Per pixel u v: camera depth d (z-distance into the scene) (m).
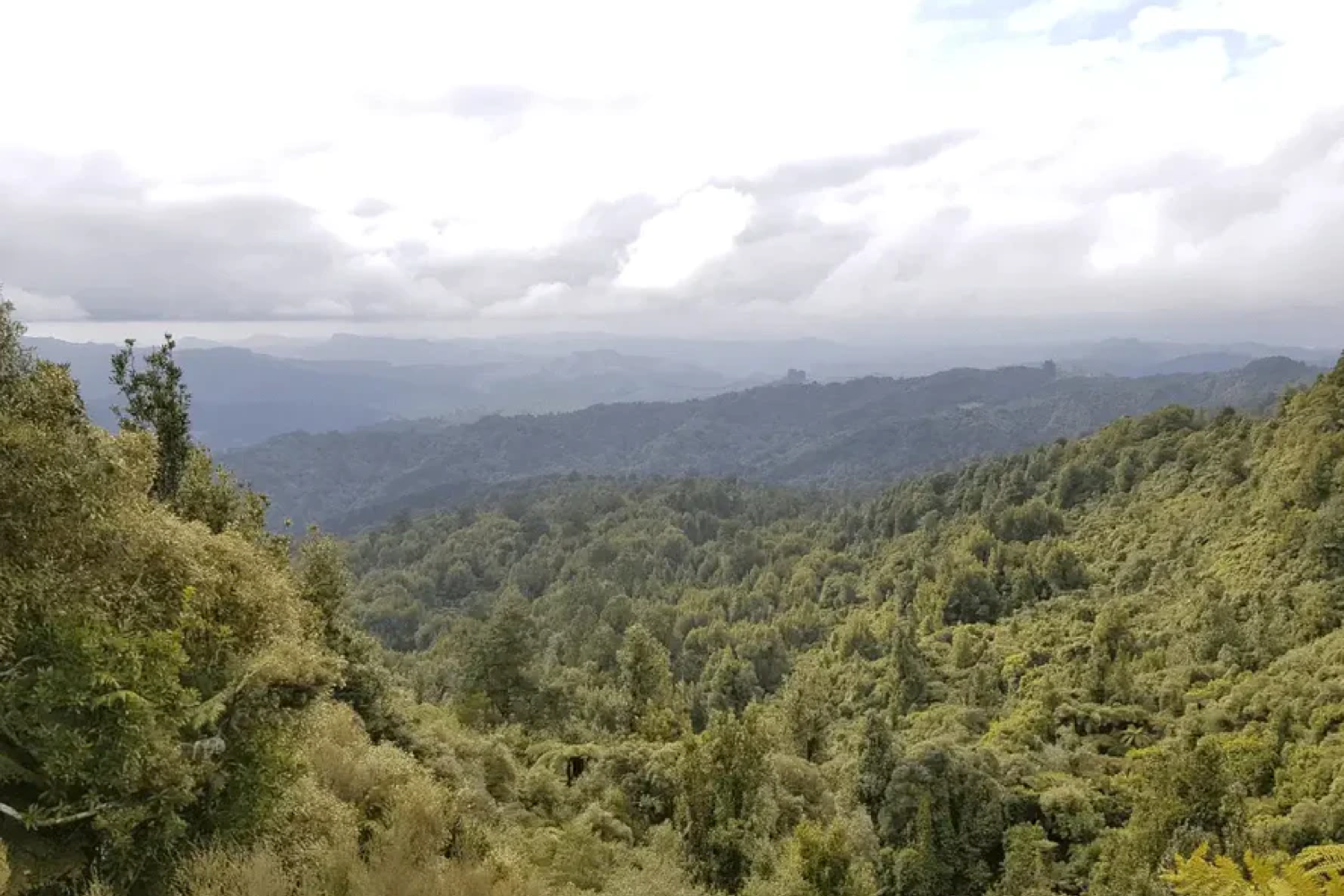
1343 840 25.62
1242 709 41.09
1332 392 71.81
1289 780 32.38
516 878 7.94
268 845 6.46
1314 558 54.25
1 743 5.56
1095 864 30.28
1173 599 64.38
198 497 12.62
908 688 60.19
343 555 17.66
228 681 7.20
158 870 5.95
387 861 7.20
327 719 10.24
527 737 29.39
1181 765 28.50
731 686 68.94
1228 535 67.06
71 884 5.43
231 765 6.79
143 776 5.84
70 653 5.72
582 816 16.17
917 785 33.75
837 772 35.66
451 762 14.65
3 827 5.37
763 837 18.61
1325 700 37.25
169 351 13.73
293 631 8.84
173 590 7.27
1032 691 53.34
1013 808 34.88
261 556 9.62
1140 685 49.56
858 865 18.97
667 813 21.00
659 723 34.72
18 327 6.88
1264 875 5.46
